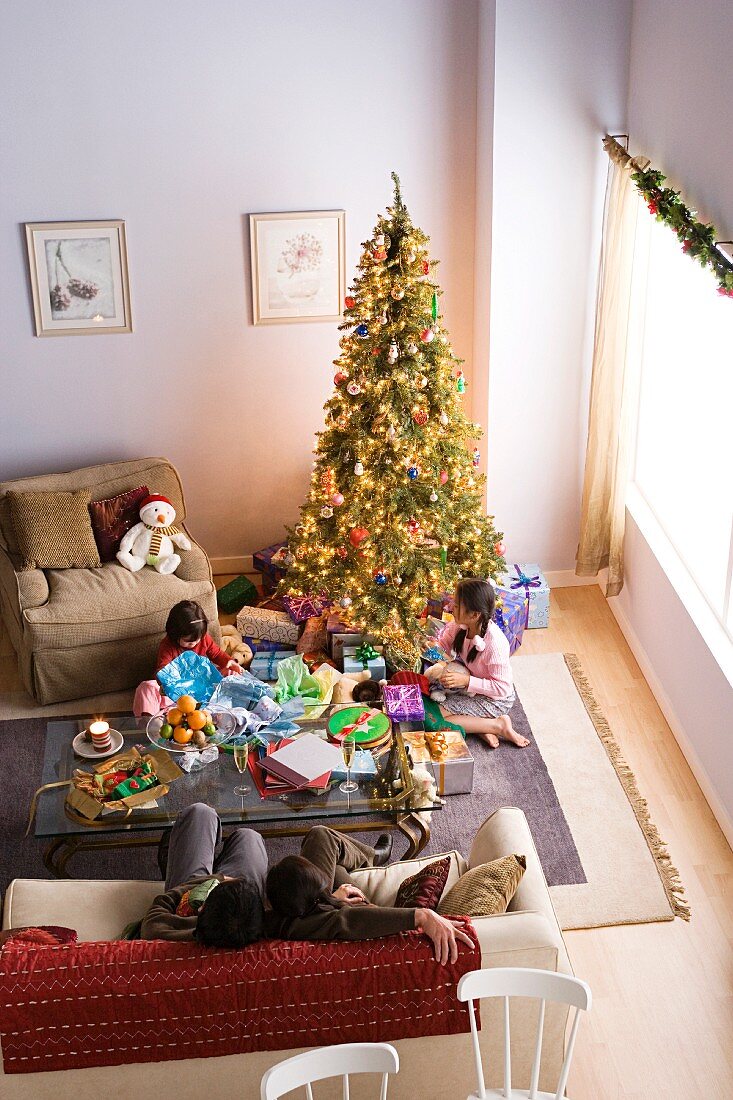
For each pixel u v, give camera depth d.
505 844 3.86
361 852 4.07
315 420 6.69
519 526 6.68
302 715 4.84
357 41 5.89
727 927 4.38
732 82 4.36
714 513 5.30
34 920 3.68
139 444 6.59
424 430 5.49
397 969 3.16
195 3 5.68
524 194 5.91
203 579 5.96
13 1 5.53
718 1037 3.94
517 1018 3.34
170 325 6.32
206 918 3.17
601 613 6.51
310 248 6.25
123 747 4.64
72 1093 3.20
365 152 6.12
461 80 6.02
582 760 5.29
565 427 6.45
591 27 5.62
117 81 5.78
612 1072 3.81
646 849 4.75
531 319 6.18
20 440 6.45
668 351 5.95
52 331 6.20
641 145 5.58
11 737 5.43
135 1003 3.08
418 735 4.97
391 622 5.72
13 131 5.78
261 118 5.97
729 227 4.48
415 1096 3.42
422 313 5.35
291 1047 3.23
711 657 4.93
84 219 6.02
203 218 6.12
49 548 5.80
